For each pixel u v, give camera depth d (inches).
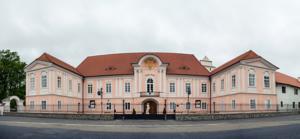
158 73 3218.5
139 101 3186.5
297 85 3329.2
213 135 1325.0
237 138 1264.8
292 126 1533.0
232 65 2824.8
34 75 2918.3
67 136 1295.5
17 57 3956.7
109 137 1283.2
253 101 2741.1
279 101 3063.5
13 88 3927.2
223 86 3038.9
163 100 3191.4
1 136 1268.5
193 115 2068.2
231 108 2795.3
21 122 1790.1
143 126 1633.9
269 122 1775.3
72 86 3129.9
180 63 3447.3
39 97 2849.4
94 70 3447.3
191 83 3319.4
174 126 1641.2
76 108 3112.7
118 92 3275.1
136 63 3218.5
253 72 2770.7
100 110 3294.8
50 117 2225.6
